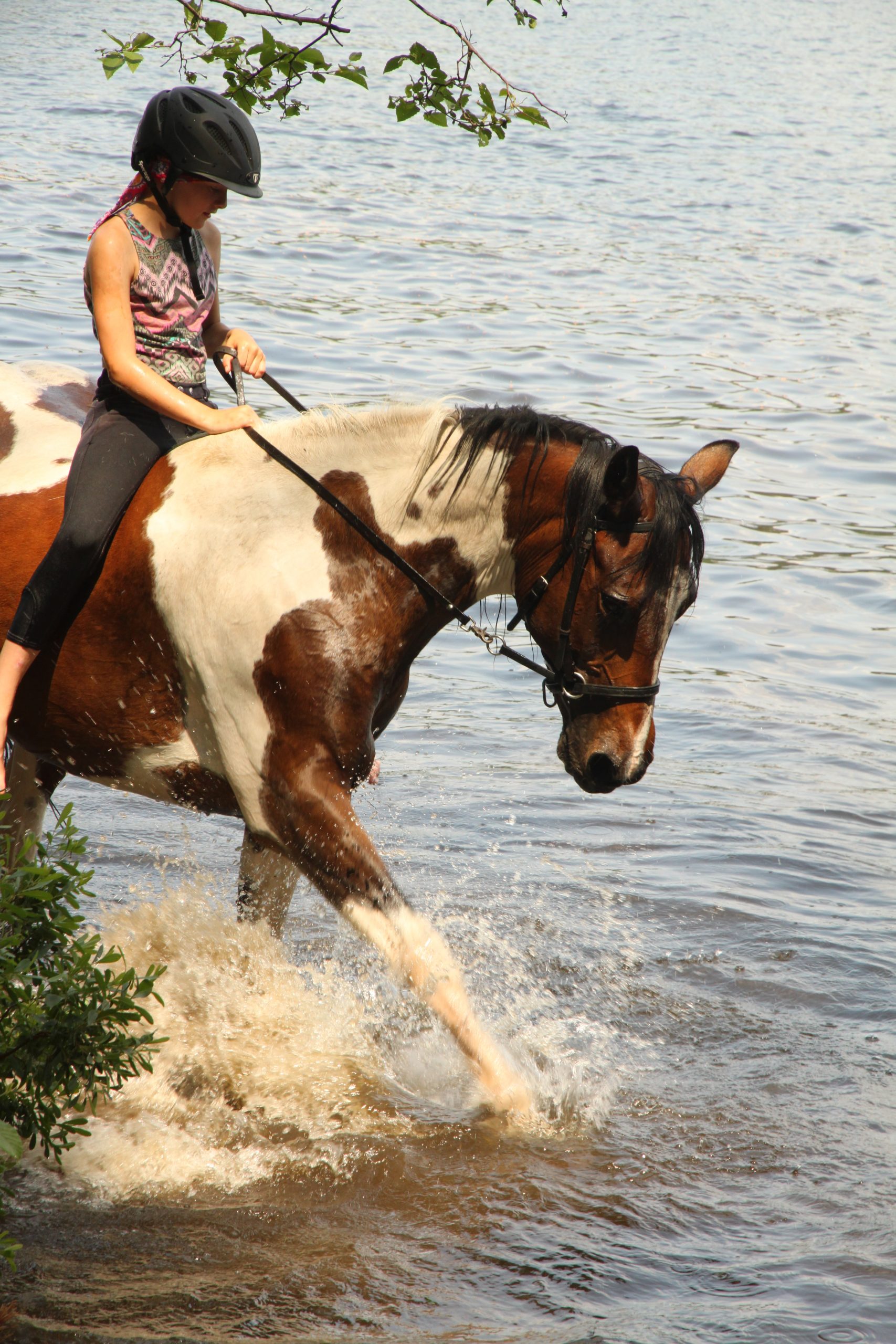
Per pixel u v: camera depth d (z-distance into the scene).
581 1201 6.85
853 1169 7.23
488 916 9.97
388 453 7.34
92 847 10.52
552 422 7.26
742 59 88.88
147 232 7.40
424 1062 8.15
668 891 10.56
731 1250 6.52
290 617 7.19
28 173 35.12
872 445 22.55
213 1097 7.54
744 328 29.20
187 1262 6.20
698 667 15.46
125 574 7.36
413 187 42.00
